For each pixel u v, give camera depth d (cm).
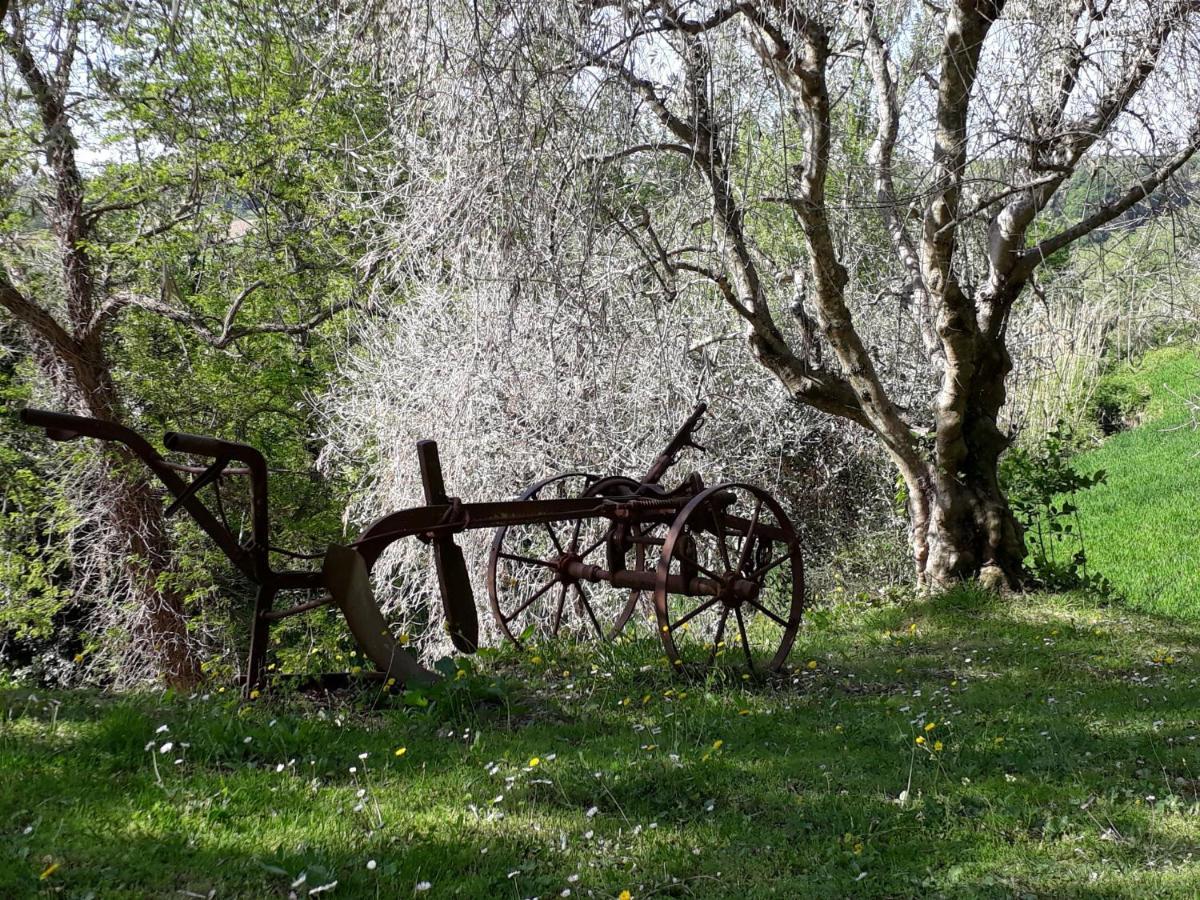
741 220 1029
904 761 580
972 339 1039
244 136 1712
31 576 1805
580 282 936
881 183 1072
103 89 1346
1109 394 3189
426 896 380
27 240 1705
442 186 1064
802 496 1488
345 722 583
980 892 416
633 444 1270
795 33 833
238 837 411
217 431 1938
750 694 722
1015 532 1105
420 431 1309
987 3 884
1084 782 549
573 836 449
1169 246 985
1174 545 1925
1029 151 906
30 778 442
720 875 424
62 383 1750
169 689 620
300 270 2022
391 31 805
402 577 1538
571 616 1276
